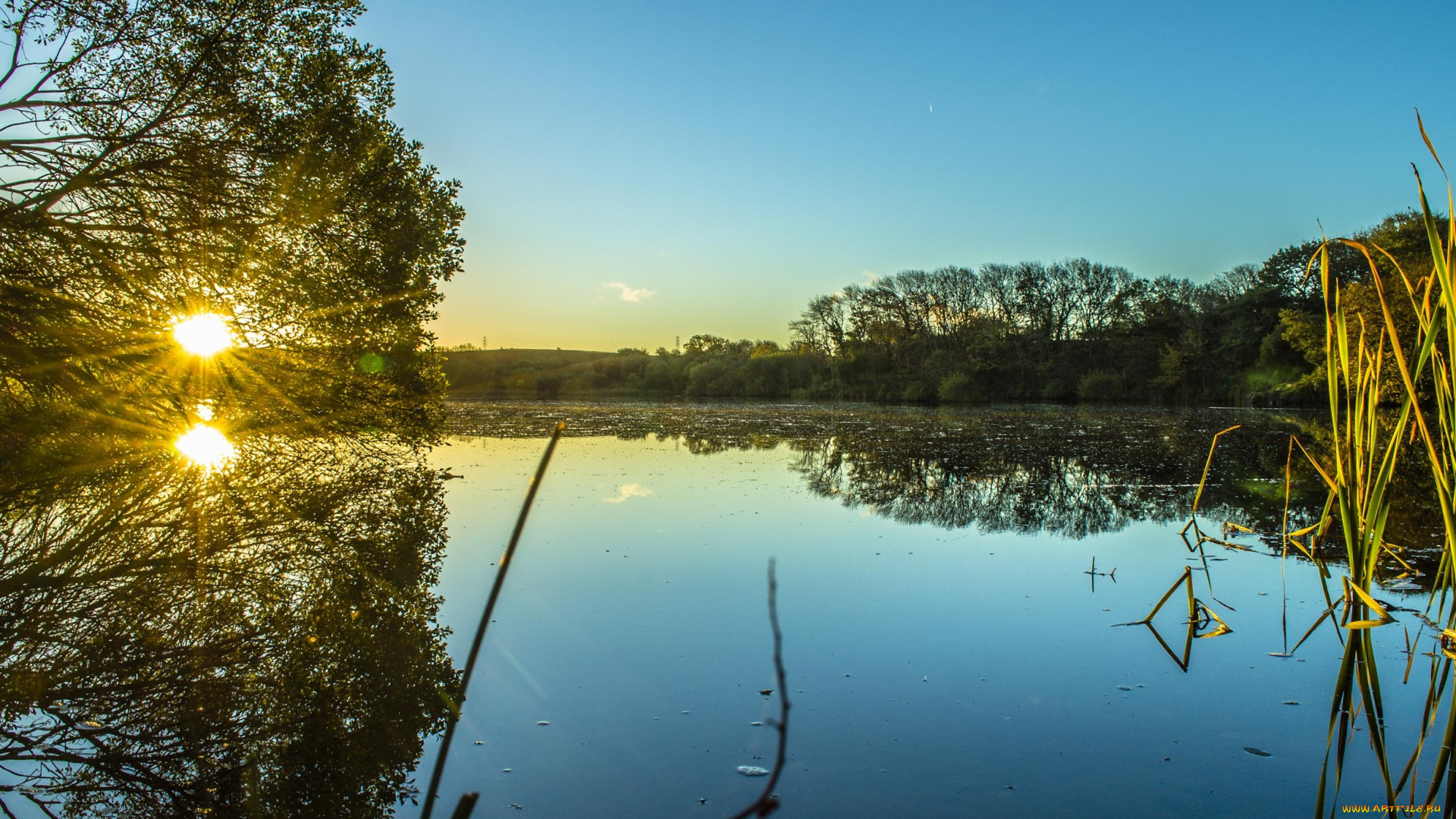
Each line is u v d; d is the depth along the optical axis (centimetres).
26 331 502
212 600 604
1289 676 514
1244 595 684
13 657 492
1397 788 384
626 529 1008
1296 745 431
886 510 1154
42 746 441
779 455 1902
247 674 529
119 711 474
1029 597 700
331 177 746
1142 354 4509
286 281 731
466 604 700
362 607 679
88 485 570
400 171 921
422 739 461
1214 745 433
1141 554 852
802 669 545
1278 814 371
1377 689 482
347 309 843
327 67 728
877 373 5212
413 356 1126
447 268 1118
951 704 489
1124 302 4684
